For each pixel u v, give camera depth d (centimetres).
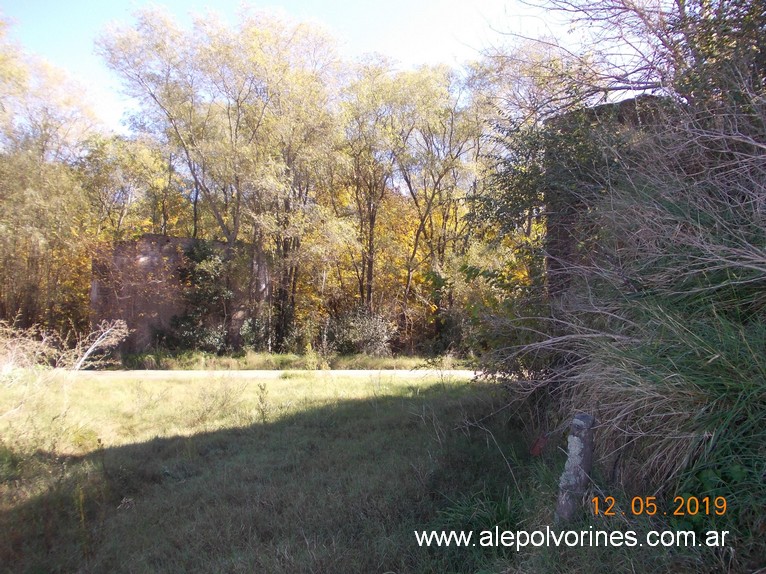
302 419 852
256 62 2095
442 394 965
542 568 335
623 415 364
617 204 461
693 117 454
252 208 2252
